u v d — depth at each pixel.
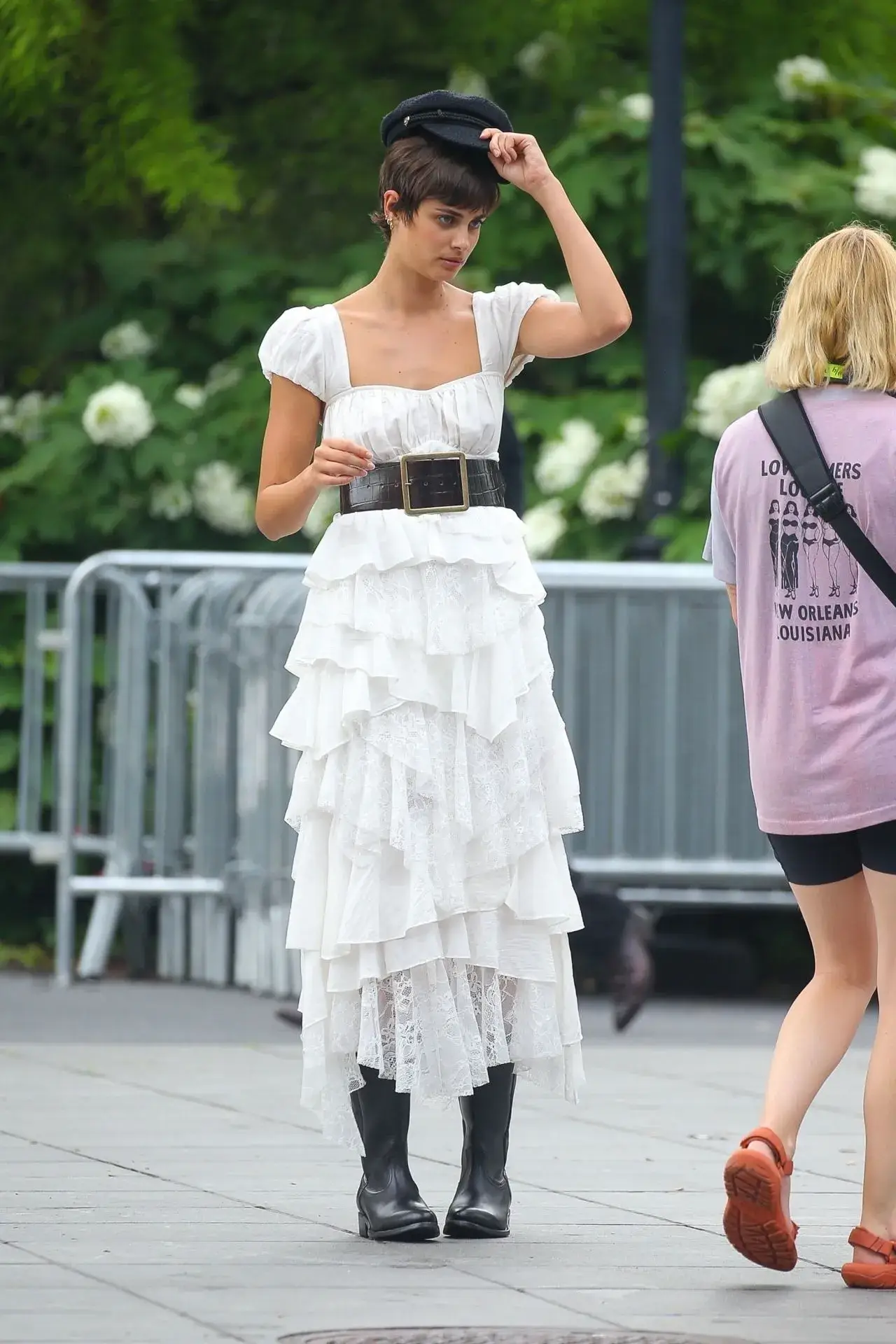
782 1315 12.24
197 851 27.59
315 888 14.20
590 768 26.41
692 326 34.09
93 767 30.22
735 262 32.75
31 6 31.41
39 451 32.19
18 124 34.09
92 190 33.25
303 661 14.21
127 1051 22.03
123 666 27.69
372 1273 13.01
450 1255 13.62
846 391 13.60
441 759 14.00
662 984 29.50
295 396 14.40
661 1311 12.28
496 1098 14.35
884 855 13.42
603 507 30.02
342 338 14.33
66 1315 11.75
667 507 28.98
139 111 32.38
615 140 33.12
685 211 31.12
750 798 26.44
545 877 14.17
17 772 30.34
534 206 33.72
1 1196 15.03
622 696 26.44
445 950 13.95
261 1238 13.90
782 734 13.60
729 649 26.41
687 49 35.75
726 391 29.06
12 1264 12.98
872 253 13.70
